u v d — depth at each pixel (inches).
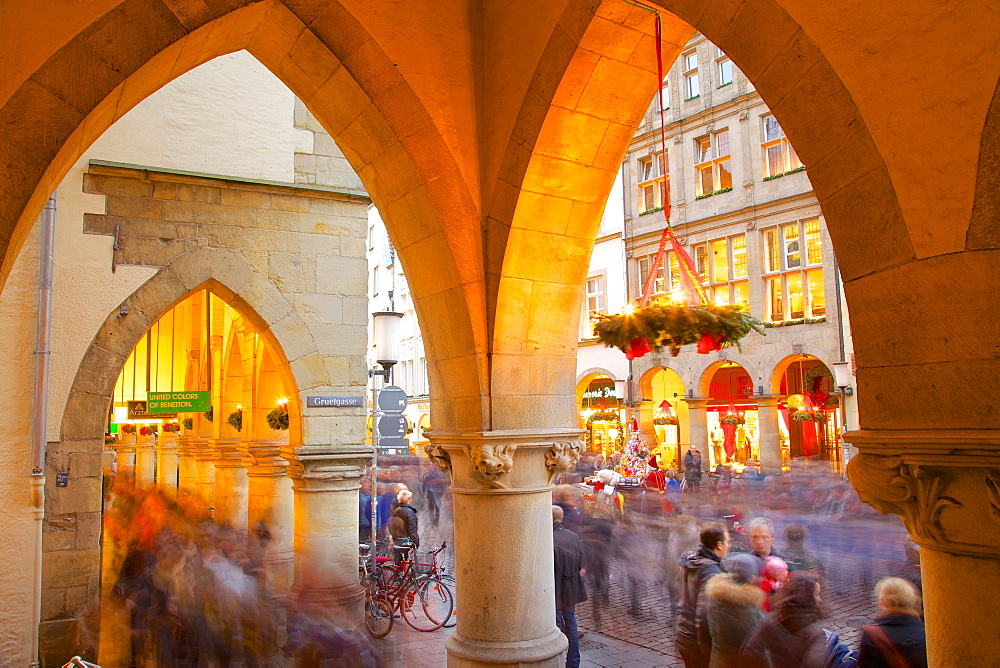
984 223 85.2
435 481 650.2
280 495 450.6
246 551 339.9
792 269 760.3
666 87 882.1
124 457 1120.2
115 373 301.9
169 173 318.0
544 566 183.2
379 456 804.0
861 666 140.7
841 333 711.7
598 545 364.5
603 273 933.2
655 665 283.1
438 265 178.9
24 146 128.1
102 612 347.3
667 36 155.6
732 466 763.4
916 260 90.5
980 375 85.3
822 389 770.8
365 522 446.0
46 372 282.0
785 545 397.4
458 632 183.5
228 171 334.6
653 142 885.8
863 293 97.4
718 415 860.6
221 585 278.7
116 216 310.8
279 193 346.3
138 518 360.2
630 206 902.4
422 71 169.5
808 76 100.3
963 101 85.4
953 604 88.7
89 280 301.9
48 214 289.0
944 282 88.3
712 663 167.2
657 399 920.9
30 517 275.3
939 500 88.3
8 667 264.4
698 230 839.7
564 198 174.2
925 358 90.4
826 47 97.3
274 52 170.6
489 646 175.0
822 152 100.9
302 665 218.7
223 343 569.3
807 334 738.8
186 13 139.0
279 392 455.5
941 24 86.5
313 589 333.7
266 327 339.9
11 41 125.0
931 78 87.7
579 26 152.9
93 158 307.6
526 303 178.4
